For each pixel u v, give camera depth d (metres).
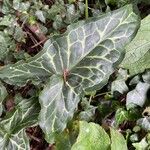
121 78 0.29
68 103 0.26
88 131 0.27
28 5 0.31
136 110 0.29
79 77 0.26
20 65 0.26
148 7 0.31
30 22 0.31
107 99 0.29
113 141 0.27
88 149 0.26
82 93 0.26
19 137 0.27
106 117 0.29
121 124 0.29
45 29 0.31
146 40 0.28
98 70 0.26
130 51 0.28
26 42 0.31
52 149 0.29
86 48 0.26
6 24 0.31
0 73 0.27
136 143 0.28
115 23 0.26
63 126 0.26
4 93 0.28
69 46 0.26
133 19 0.26
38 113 0.28
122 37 0.26
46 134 0.26
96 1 0.32
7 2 0.31
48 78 0.27
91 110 0.29
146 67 0.28
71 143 0.27
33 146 0.29
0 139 0.27
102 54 0.26
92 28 0.26
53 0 0.32
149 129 0.28
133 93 0.28
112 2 0.31
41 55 0.26
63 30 0.31
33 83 0.27
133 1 0.31
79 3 0.31
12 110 0.28
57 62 0.26
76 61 0.26
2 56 0.30
